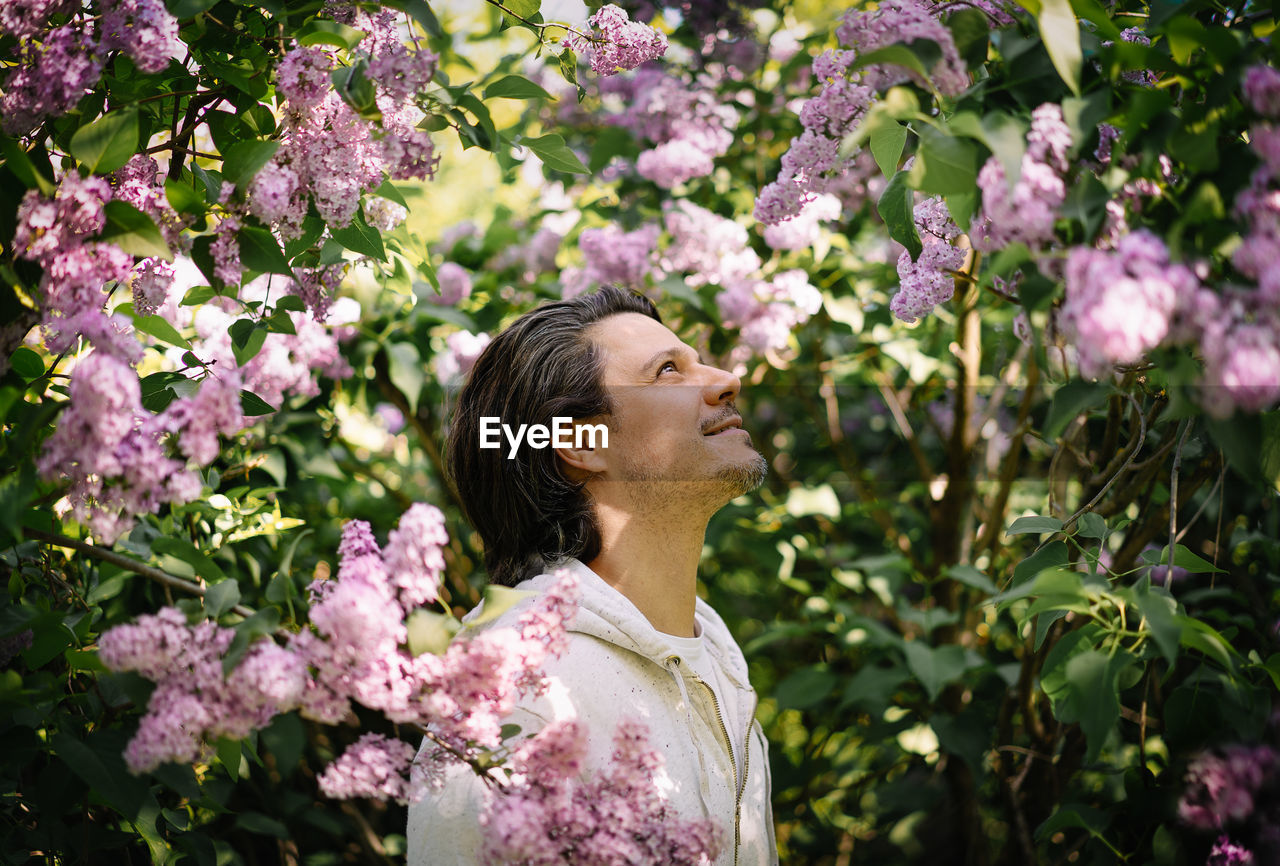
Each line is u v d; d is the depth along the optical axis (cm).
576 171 119
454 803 101
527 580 131
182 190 99
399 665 83
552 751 85
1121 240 78
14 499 82
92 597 124
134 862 151
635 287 208
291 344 164
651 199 238
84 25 96
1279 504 154
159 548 94
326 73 100
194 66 119
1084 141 79
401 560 82
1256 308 73
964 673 198
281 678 77
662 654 117
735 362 230
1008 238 81
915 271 110
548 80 247
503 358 139
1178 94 89
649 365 130
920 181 82
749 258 211
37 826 120
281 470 178
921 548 256
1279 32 80
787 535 227
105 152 91
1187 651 116
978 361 209
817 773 237
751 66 232
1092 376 76
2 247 92
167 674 81
